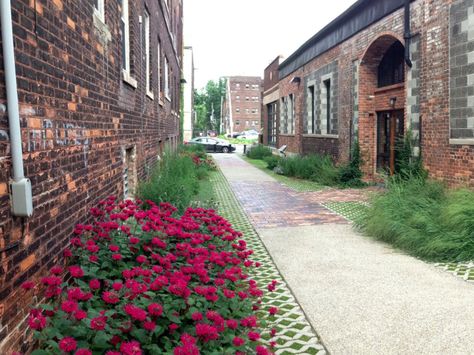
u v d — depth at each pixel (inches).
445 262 252.1
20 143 111.7
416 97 449.1
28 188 112.9
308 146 875.4
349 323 172.4
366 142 614.2
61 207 149.4
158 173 412.2
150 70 460.8
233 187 618.2
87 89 186.5
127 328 107.3
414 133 453.4
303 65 904.9
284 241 305.0
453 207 273.9
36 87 128.6
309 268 243.9
